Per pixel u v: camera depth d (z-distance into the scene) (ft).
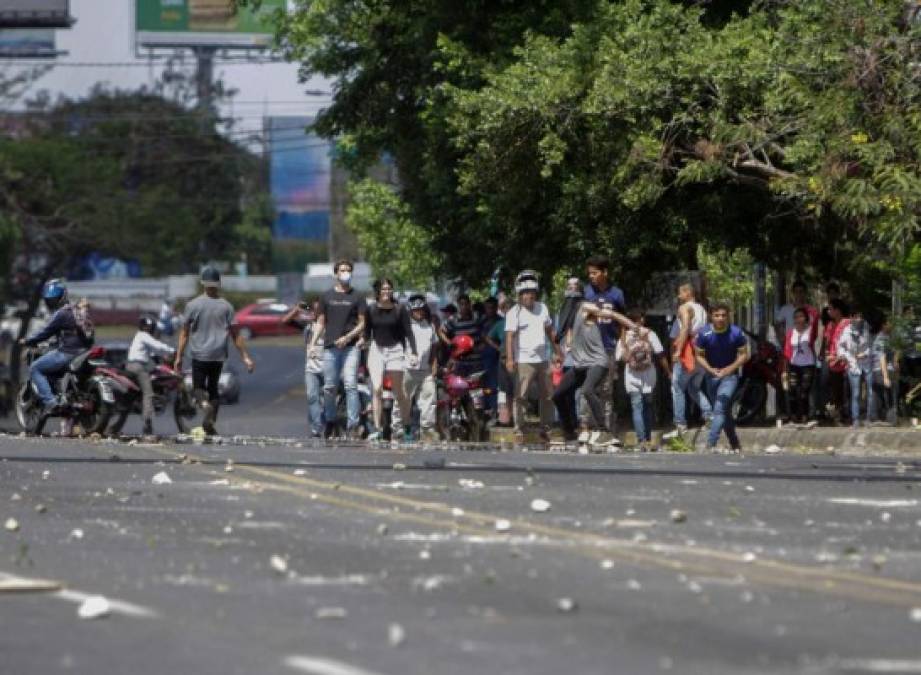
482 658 53.31
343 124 288.10
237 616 61.16
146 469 123.65
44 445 155.02
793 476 121.08
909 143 175.42
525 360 179.42
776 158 209.97
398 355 183.11
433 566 73.77
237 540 82.43
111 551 78.74
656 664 52.49
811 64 178.29
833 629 59.41
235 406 373.61
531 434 183.93
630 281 234.38
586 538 83.25
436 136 250.98
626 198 203.31
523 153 216.95
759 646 55.88
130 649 55.01
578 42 211.20
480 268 264.72
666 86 199.52
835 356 195.42
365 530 86.28
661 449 167.84
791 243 232.32
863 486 113.19
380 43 279.08
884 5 173.27
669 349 224.74
